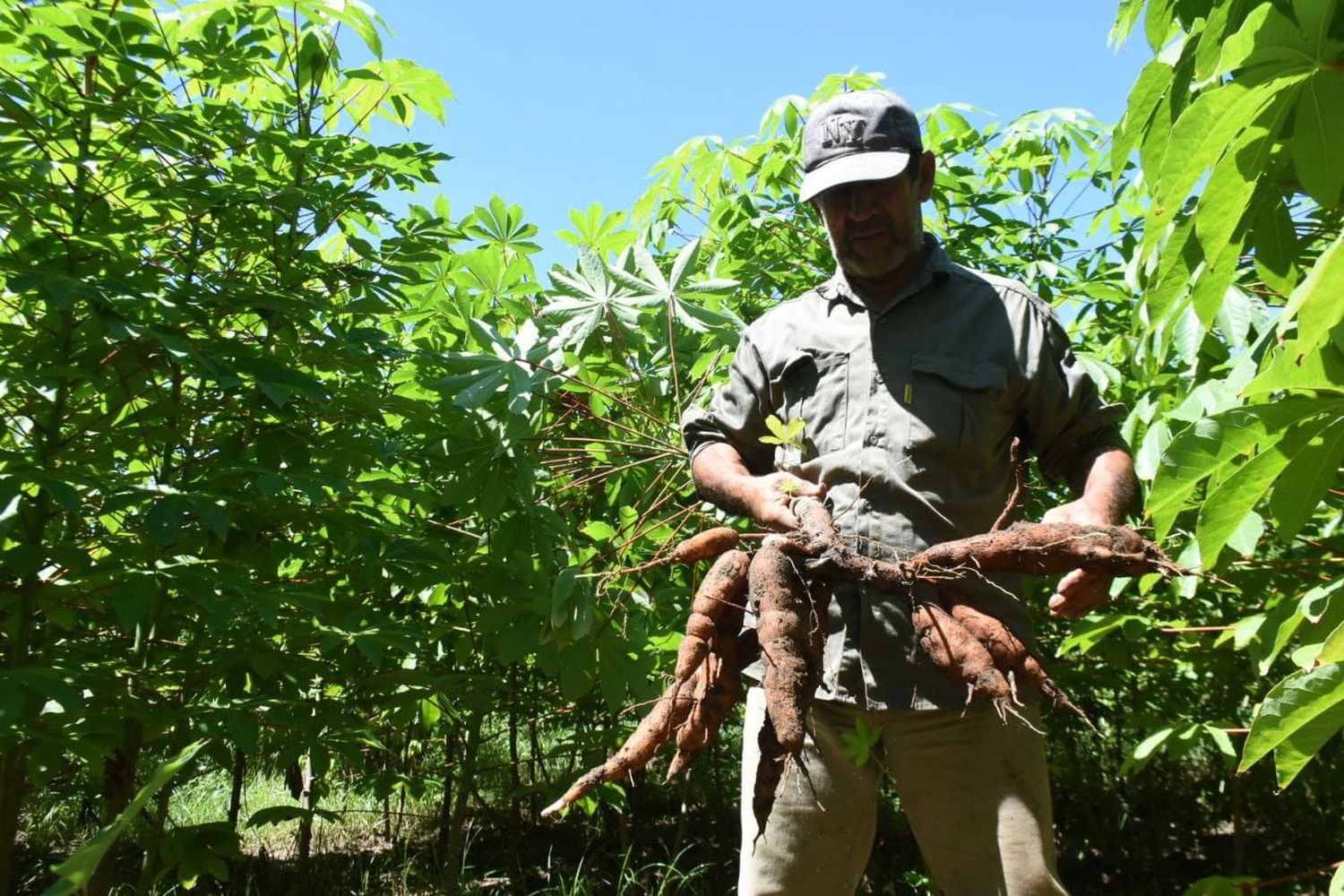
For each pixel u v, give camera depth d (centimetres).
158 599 263
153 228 267
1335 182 112
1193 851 429
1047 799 187
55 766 241
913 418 193
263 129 272
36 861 432
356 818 522
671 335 295
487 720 446
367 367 289
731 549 200
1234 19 120
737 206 369
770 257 372
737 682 183
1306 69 103
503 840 475
